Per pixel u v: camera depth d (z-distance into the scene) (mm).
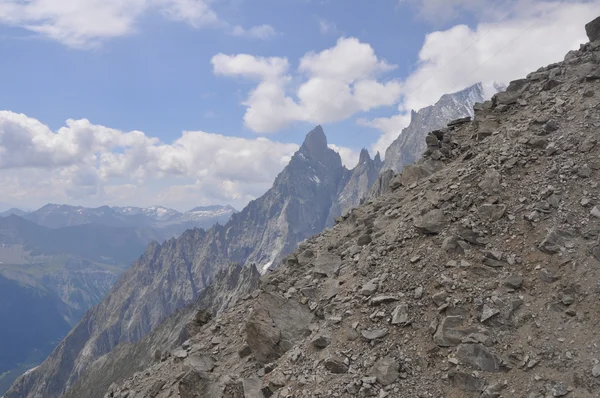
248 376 18953
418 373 14477
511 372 13547
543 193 18672
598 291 14438
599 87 22516
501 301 15570
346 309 18312
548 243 16641
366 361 15328
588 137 19969
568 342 13656
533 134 22000
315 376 15641
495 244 17812
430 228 19703
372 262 20391
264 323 20281
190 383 18766
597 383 12289
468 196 20453
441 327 15281
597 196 17562
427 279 17578
